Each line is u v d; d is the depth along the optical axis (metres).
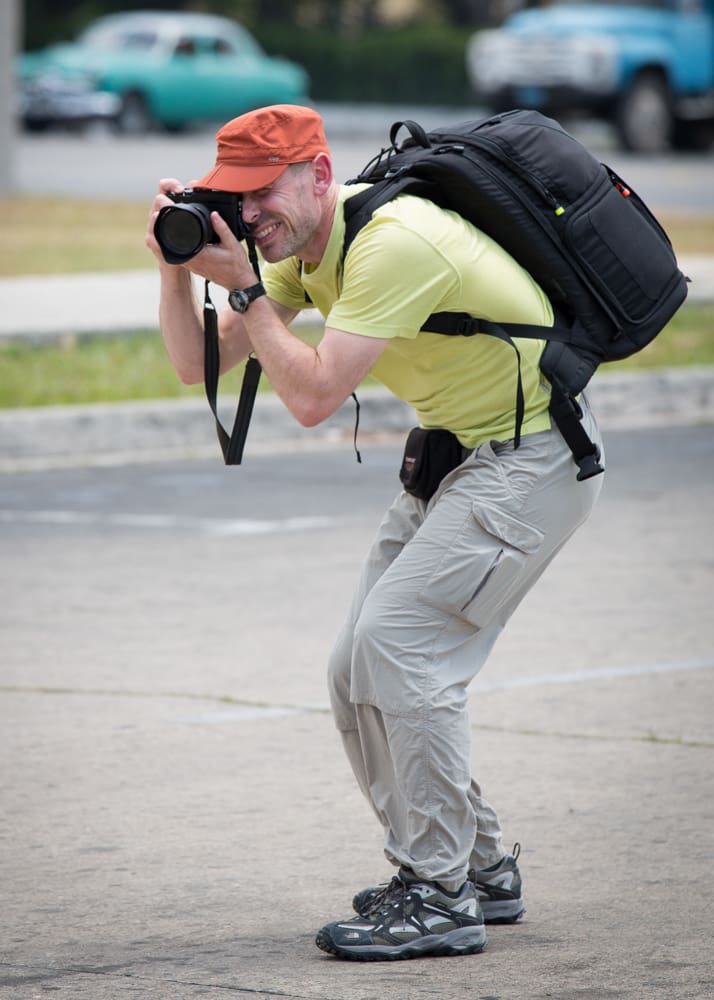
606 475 33.59
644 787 16.98
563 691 20.16
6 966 12.74
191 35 107.38
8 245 57.47
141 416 35.78
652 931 13.44
